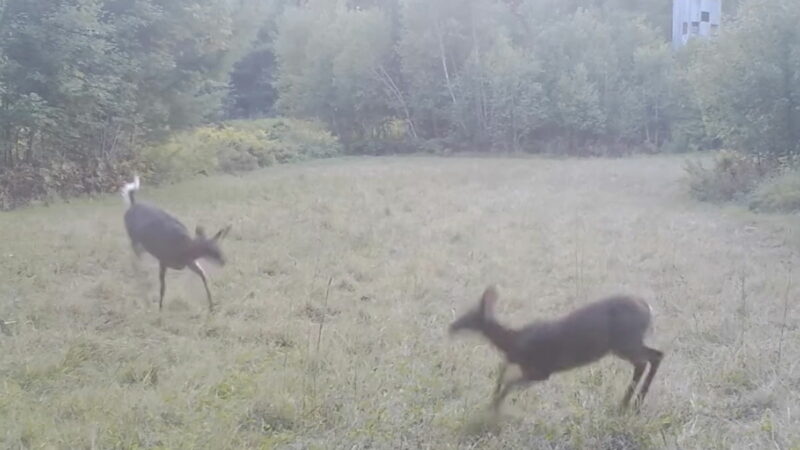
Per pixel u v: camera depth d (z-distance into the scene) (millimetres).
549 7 43375
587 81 39188
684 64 39250
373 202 17781
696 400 6086
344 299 9320
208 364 6895
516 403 6008
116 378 6633
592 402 6051
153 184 21797
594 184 21891
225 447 5238
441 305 9141
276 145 34312
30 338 7496
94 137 20531
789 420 5656
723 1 46375
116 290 9562
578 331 5723
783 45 17531
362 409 5895
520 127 39219
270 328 8031
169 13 22016
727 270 10703
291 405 5840
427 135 42438
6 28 17219
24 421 5516
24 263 10711
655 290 9641
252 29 25734
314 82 43594
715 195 17969
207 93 27156
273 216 15453
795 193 15719
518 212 16125
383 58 42375
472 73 39969
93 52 18469
